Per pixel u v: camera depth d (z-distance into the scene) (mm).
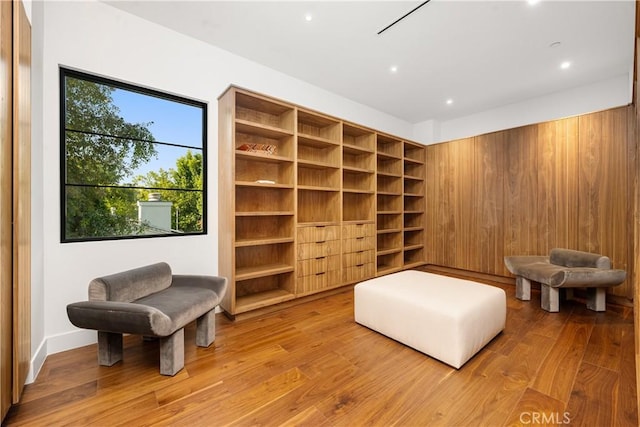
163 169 2469
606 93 3350
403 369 1713
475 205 3988
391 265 4266
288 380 1600
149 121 2404
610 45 2662
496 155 3770
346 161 3926
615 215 2857
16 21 1355
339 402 1415
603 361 1776
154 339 2111
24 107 1472
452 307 1812
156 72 2348
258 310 2617
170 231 2496
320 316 2609
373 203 3721
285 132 2789
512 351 1921
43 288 1845
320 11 2236
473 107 4293
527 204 3475
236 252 2824
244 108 2867
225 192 2541
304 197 3406
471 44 2676
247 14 2258
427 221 4582
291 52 2816
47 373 1656
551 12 2229
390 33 2512
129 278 1800
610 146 2893
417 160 4637
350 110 4008
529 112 3984
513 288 3498
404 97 3939
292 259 2885
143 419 1294
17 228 1353
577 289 3070
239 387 1534
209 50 2656
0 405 1207
